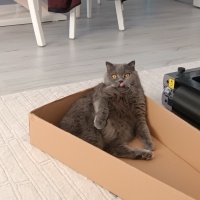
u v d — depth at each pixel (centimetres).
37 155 134
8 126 154
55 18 339
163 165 129
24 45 274
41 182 121
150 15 377
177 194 96
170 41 295
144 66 238
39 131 133
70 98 147
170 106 162
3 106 172
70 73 224
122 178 110
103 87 143
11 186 118
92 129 134
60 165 129
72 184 120
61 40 289
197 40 300
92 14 368
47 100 180
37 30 268
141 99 145
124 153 131
